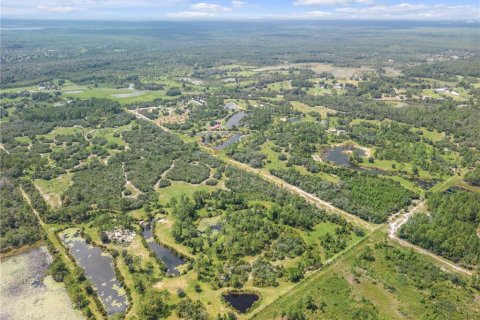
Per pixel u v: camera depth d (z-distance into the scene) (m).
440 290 126.38
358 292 126.38
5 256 149.00
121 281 134.38
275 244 150.12
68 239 159.88
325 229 162.75
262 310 120.25
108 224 165.50
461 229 151.50
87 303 125.19
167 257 148.25
